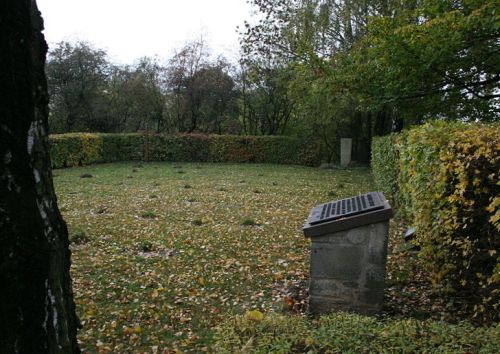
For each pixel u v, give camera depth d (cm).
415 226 543
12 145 139
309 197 1262
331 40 2148
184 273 574
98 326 422
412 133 651
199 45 3097
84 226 838
